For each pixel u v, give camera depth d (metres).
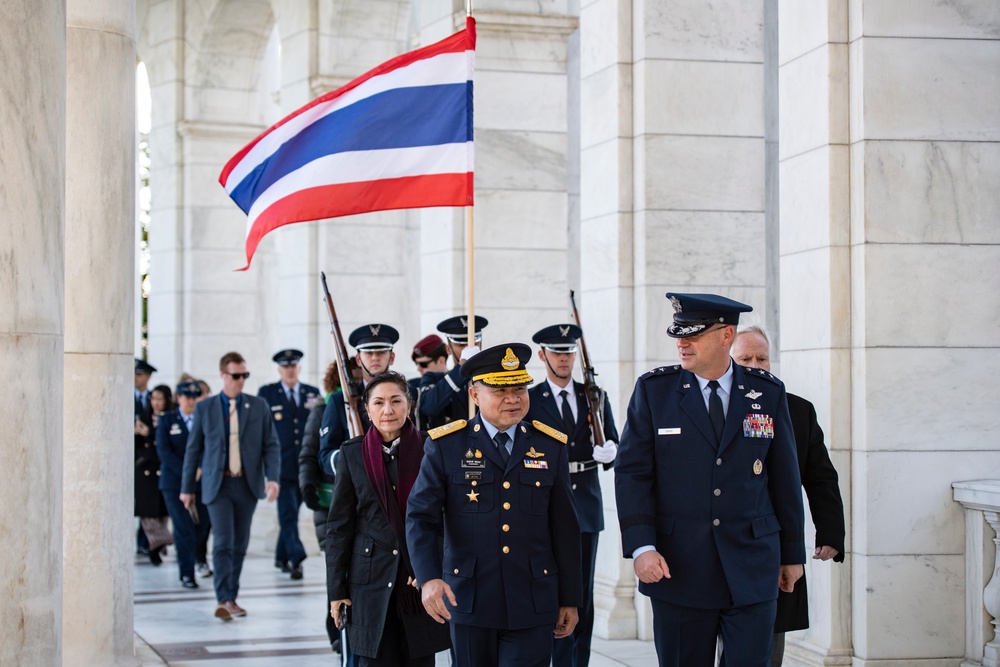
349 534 7.29
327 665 10.38
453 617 6.61
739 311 6.53
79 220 8.28
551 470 6.68
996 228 8.48
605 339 11.67
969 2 8.48
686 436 6.46
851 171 8.52
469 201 8.49
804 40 8.86
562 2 15.22
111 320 8.37
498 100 15.09
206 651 10.94
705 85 11.39
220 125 22.86
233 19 22.23
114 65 8.42
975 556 8.27
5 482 5.16
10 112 5.20
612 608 11.17
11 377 5.17
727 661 6.42
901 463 8.35
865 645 8.30
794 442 6.71
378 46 19.22
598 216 11.81
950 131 8.45
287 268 19.84
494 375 6.58
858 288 8.41
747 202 11.46
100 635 8.30
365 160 8.62
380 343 9.84
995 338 8.46
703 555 6.38
